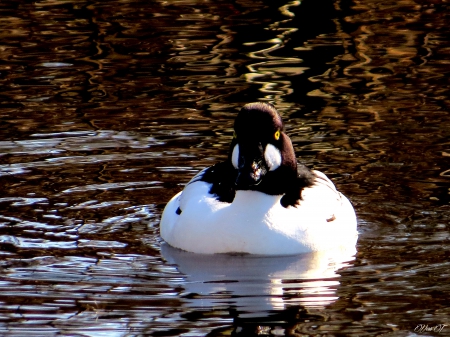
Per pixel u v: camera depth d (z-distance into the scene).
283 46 18.92
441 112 15.28
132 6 21.86
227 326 8.59
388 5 21.70
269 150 10.24
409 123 14.86
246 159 10.08
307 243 10.62
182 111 15.52
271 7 21.67
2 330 8.56
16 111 15.59
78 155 13.80
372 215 11.73
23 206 11.98
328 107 15.62
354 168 13.20
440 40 19.06
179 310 8.98
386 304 9.05
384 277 9.77
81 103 15.94
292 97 16.12
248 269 10.13
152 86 16.78
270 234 10.53
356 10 21.36
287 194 11.00
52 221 11.51
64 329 8.58
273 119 10.19
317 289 9.49
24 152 13.88
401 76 17.09
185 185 12.69
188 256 10.59
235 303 9.15
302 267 10.17
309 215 10.74
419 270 9.94
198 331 8.50
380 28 19.95
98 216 11.73
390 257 10.41
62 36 19.72
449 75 17.05
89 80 17.11
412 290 9.38
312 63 17.89
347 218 11.19
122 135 14.56
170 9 21.62
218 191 10.92
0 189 12.50
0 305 9.12
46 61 18.19
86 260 10.32
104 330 8.56
